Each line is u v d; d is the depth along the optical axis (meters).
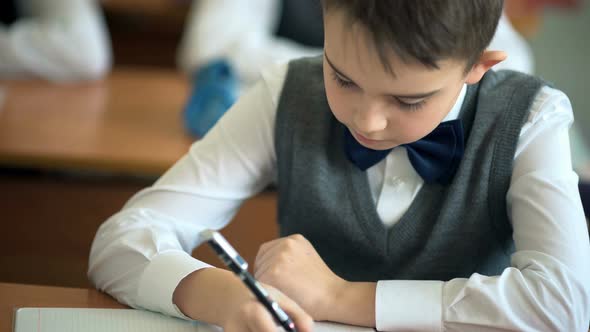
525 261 0.97
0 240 1.84
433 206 1.08
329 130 1.11
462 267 1.10
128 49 3.30
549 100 1.04
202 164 1.11
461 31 0.79
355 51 0.79
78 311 0.93
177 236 1.08
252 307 0.85
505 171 1.04
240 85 2.39
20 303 0.96
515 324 0.91
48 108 2.03
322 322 0.94
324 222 1.12
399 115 0.84
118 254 1.01
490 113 1.05
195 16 2.80
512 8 3.24
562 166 1.01
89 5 2.60
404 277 1.11
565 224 0.97
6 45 2.37
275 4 2.78
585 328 0.95
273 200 1.80
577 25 3.91
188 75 2.63
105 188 1.96
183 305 0.93
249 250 1.67
